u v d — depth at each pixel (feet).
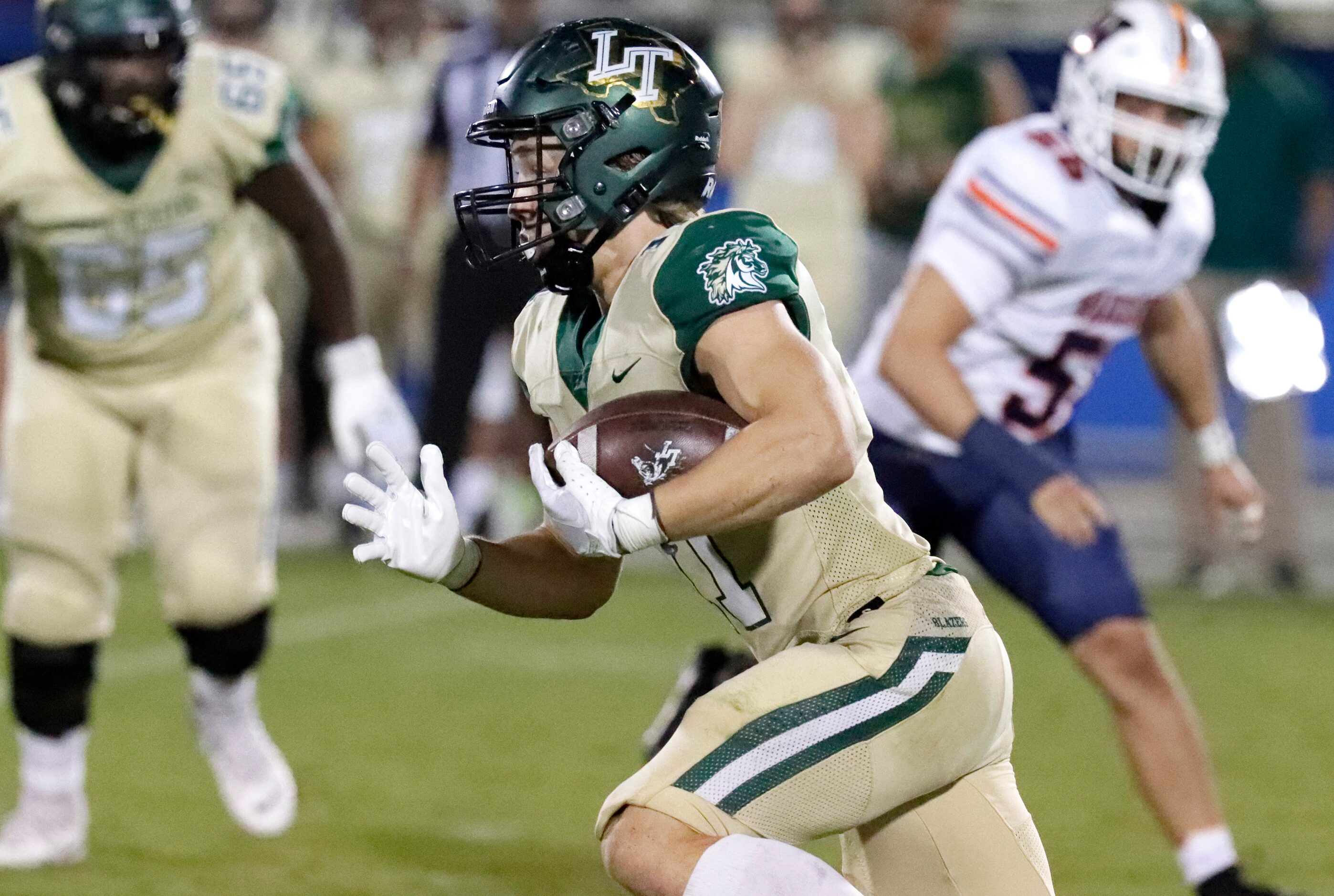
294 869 42.16
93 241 41.83
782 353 26.32
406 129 97.86
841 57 94.89
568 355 29.04
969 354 42.83
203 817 46.96
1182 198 42.70
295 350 101.40
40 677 42.50
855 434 26.50
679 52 29.09
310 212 44.04
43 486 42.65
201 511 43.93
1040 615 40.40
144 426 43.83
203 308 43.37
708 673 37.93
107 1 39.45
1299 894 38.50
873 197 94.89
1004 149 42.01
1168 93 40.83
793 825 27.68
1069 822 48.03
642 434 26.89
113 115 40.19
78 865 42.45
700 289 26.68
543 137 28.50
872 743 27.78
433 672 67.87
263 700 62.18
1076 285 42.09
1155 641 39.83
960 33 121.19
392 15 96.68
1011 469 39.75
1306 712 62.75
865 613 28.50
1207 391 45.93
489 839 44.98
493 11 87.81
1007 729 30.04
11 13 121.08
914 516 42.09
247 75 42.93
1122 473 129.18
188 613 44.11
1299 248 87.71
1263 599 88.79
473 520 91.61
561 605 31.14
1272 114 85.92
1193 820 39.01
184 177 42.16
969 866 29.91
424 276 99.09
